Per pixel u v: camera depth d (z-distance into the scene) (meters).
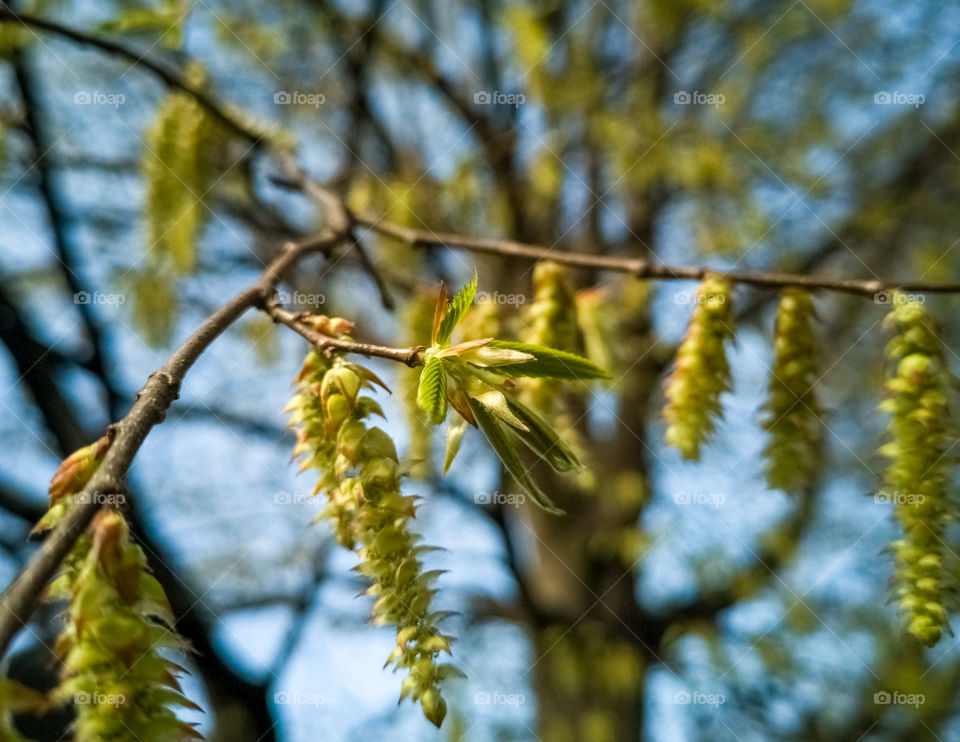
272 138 2.97
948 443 1.73
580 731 5.85
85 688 0.99
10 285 4.93
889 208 5.95
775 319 2.00
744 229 5.61
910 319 1.80
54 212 4.02
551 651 6.05
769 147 5.72
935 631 1.63
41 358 3.92
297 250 2.23
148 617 1.09
